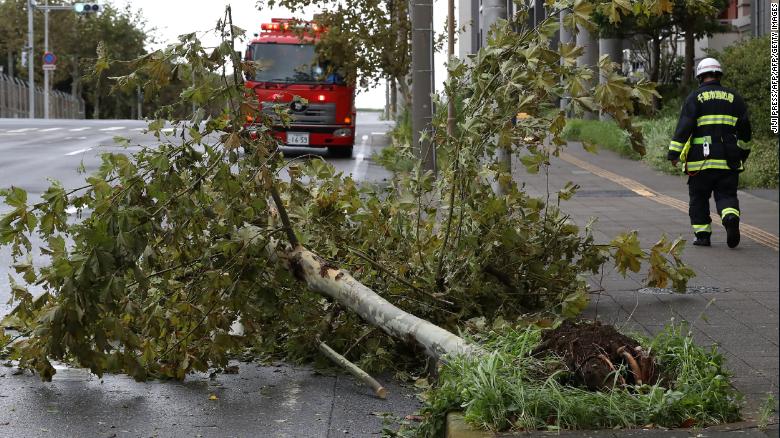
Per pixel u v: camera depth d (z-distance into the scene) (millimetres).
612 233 12891
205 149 6895
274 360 7477
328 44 25891
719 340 7402
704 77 11758
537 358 5770
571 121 28906
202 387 6750
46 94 70875
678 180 19188
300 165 7793
